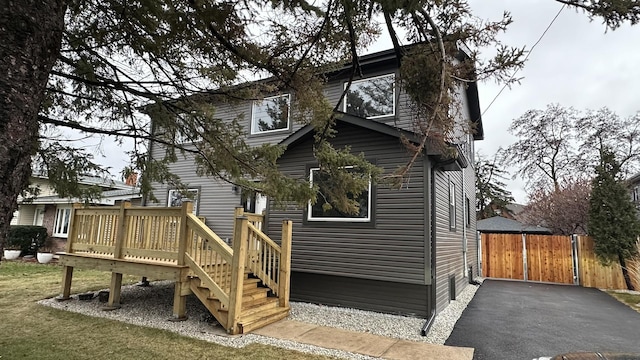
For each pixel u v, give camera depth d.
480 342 4.99
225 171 4.51
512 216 28.25
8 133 1.87
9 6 1.89
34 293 7.54
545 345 4.89
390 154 6.70
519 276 12.31
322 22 3.47
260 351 4.35
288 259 6.33
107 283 8.69
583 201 14.70
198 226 5.67
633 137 18.98
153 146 10.25
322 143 4.67
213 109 4.48
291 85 4.03
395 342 4.87
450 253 8.22
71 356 4.12
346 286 6.90
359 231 6.78
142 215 6.38
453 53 3.41
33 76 2.00
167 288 8.18
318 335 5.08
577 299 8.55
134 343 4.57
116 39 3.61
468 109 12.82
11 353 4.18
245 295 5.84
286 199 4.34
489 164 28.50
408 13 2.98
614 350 4.70
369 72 8.51
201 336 4.90
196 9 3.11
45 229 14.48
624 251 10.31
